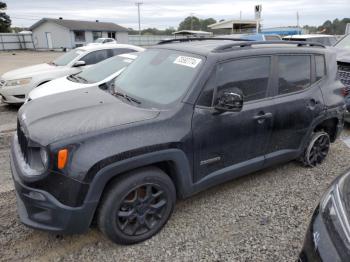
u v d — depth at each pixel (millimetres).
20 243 2834
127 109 2965
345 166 4508
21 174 2549
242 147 3393
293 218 3270
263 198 3635
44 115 2885
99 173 2432
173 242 2893
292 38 14148
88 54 8297
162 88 3225
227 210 3391
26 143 2631
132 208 2756
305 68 3982
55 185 2406
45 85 6074
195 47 3479
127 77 3828
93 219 2793
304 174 4238
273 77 3602
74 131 2525
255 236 2992
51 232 2506
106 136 2520
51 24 51781
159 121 2779
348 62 5789
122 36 58469
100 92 3623
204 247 2836
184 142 2850
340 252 1741
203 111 3002
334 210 1974
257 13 16250
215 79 3117
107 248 2811
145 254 2744
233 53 3277
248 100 3400
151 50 4027
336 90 4348
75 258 2688
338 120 4434
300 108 3846
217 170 3262
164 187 2869
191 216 3275
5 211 3277
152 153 2656
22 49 50188
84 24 54688
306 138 4105
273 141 3695
